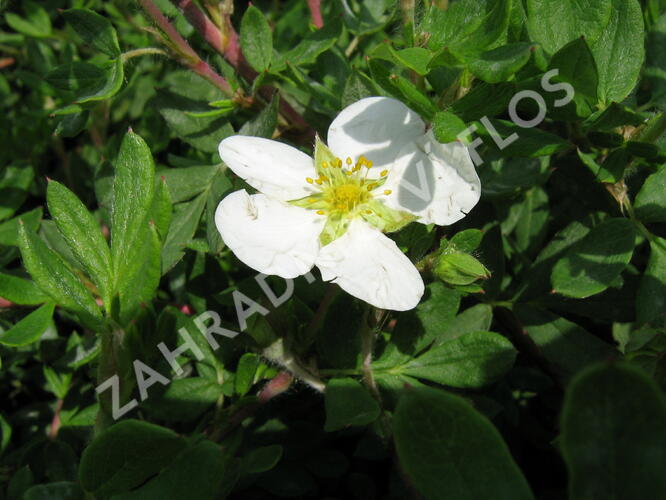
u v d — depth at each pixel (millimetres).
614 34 63
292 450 69
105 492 48
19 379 85
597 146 68
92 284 75
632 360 58
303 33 97
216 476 48
